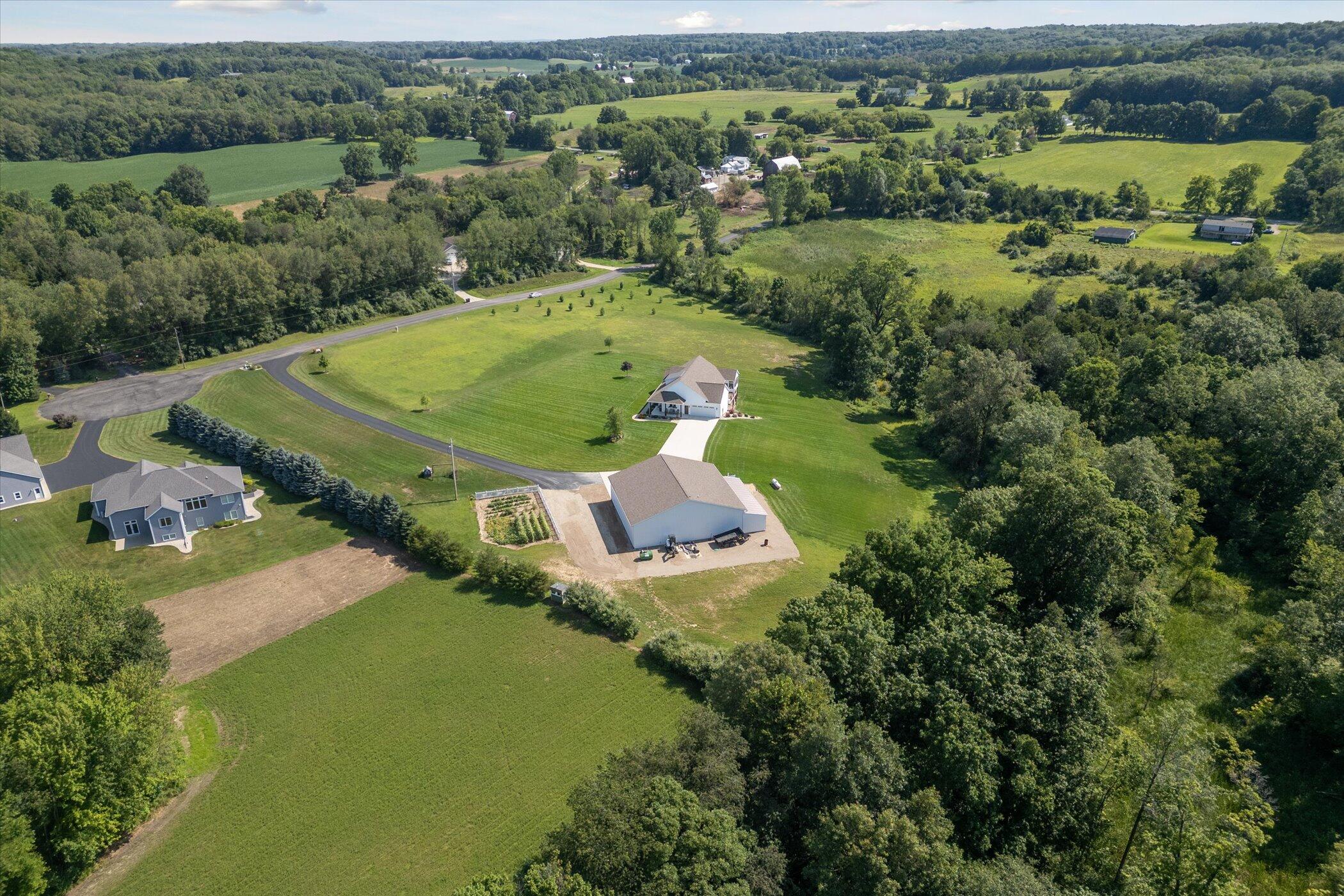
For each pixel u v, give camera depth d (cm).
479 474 10144
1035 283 17500
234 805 5269
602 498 9675
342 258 15912
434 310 17125
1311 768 5475
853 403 13275
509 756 5675
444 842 4997
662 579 8094
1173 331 12206
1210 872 4209
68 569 8012
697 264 19700
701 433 11531
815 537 9094
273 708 6144
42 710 4841
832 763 4450
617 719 6041
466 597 7581
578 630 7106
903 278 17562
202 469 9038
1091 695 5075
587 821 4038
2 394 11631
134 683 5378
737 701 5047
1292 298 12419
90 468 9981
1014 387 10625
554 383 13275
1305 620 5856
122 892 4672
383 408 12069
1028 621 6241
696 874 3841
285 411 11850
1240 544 8338
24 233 15700
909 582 6006
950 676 5159
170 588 7725
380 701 6222
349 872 4797
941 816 4172
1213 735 5422
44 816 4625
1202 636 6950
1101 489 6284
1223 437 9562
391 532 8475
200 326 13862
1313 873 4769
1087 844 4828
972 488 10381
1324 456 8306
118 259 14800
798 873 4422
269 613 7331
